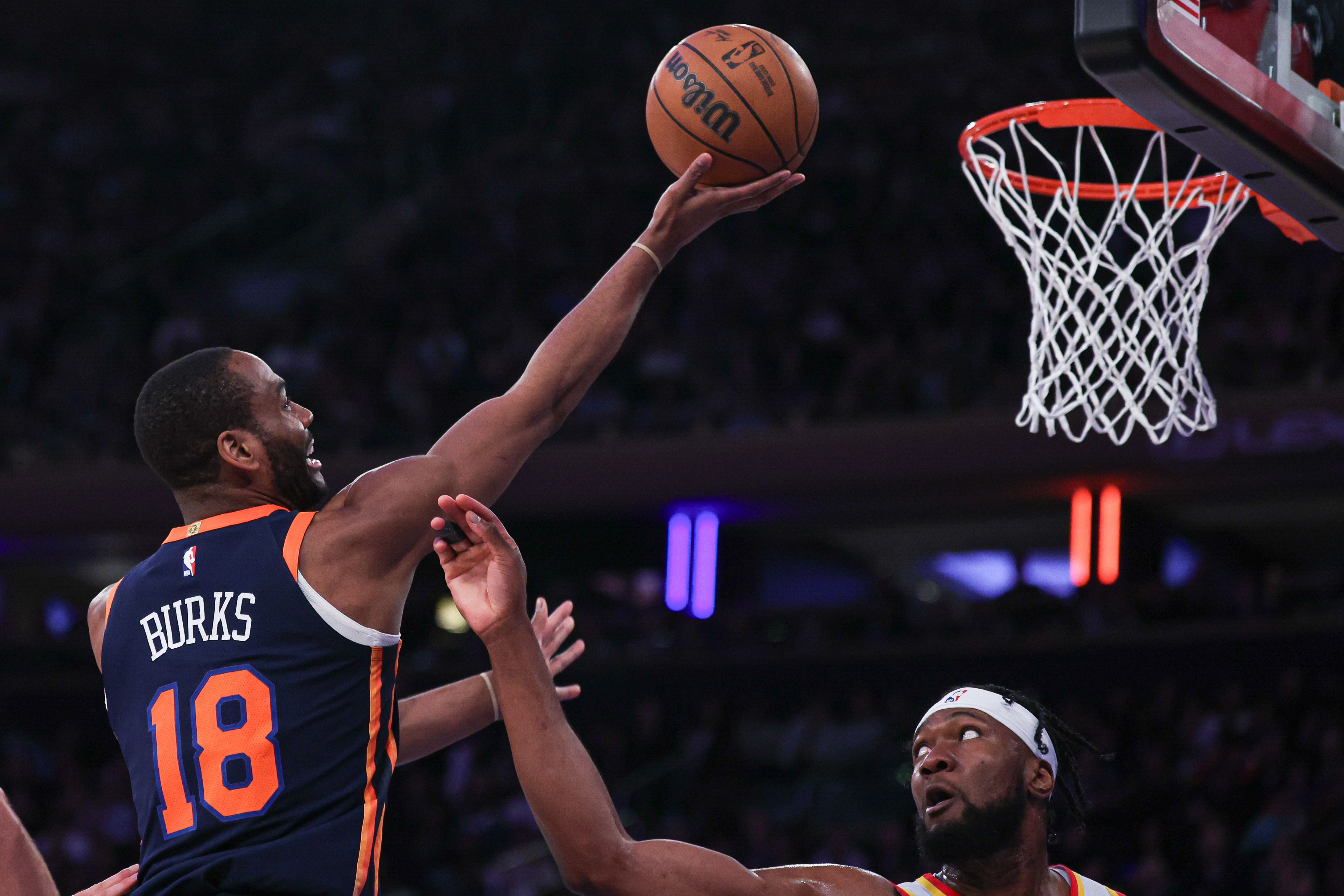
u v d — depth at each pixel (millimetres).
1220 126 2699
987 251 14961
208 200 18484
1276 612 12695
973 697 2740
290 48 20422
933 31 17984
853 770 11664
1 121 19891
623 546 15352
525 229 16688
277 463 2443
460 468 2408
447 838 11922
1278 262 13453
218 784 2227
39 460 14656
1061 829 9539
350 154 19000
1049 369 3871
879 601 14203
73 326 16516
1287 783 10594
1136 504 14125
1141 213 3902
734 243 15781
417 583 14836
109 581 16922
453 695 3004
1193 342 3787
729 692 13211
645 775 12500
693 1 19250
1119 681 12445
